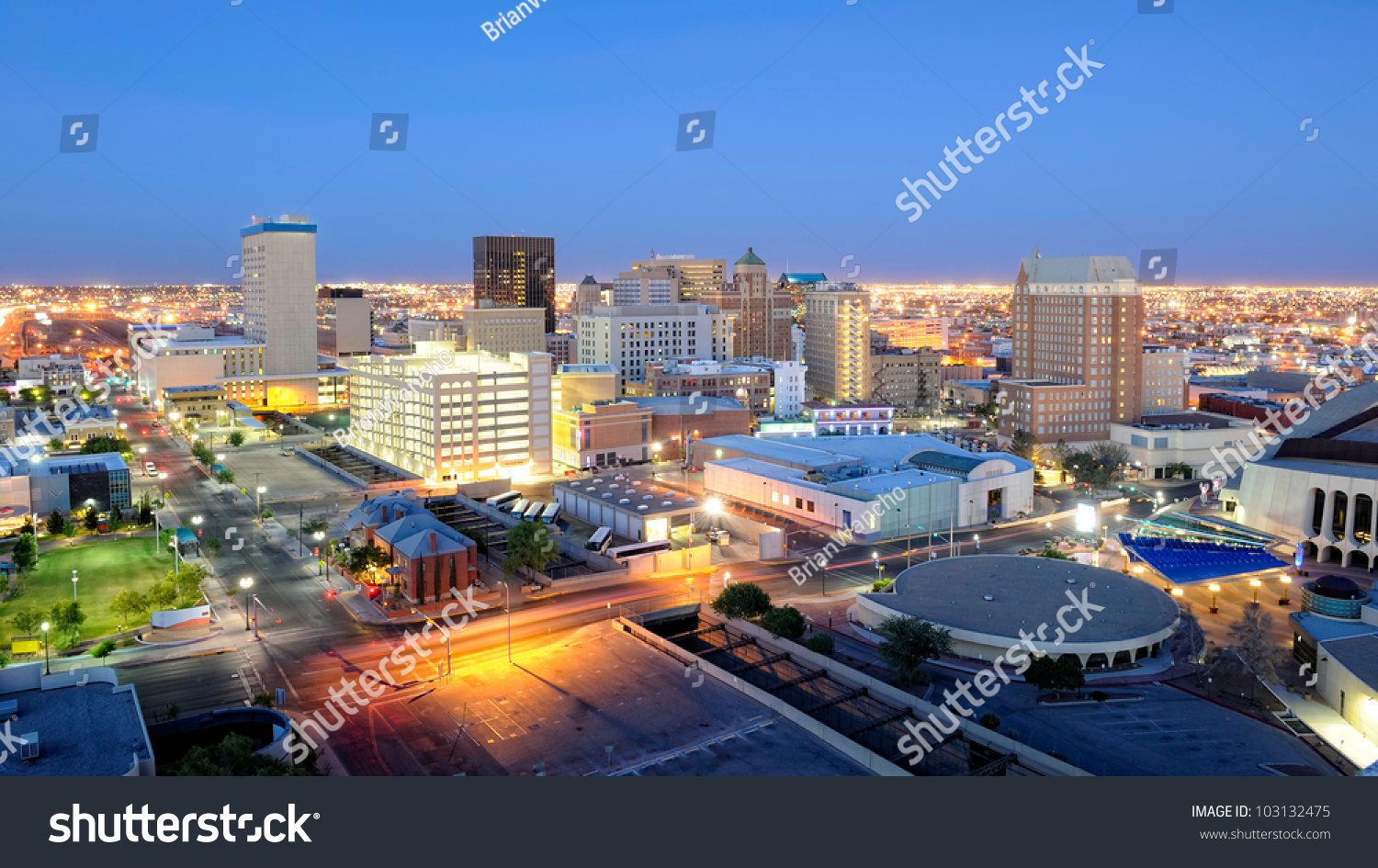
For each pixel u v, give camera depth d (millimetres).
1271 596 154750
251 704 107812
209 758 81062
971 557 161000
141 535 189500
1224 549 172125
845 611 148000
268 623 138250
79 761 81438
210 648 127688
